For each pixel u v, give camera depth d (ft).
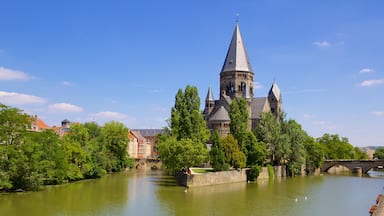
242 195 257.55
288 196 257.75
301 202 233.76
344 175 496.23
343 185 346.33
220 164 334.85
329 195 270.67
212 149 340.18
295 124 478.18
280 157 419.54
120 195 252.21
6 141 253.03
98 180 358.02
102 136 447.01
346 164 541.75
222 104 547.49
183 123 350.02
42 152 266.98
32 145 256.32
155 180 359.87
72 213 191.62
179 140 337.52
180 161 301.22
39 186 279.08
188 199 236.84
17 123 258.16
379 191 298.35
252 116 554.46
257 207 212.84
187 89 358.64
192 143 313.12
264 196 255.09
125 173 465.06
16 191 262.26
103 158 401.29
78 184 318.45
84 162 355.15
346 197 262.47
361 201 244.63
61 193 258.37
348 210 211.20
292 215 193.26
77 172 333.01
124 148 492.54
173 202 225.15
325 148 638.53
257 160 368.48
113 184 320.09
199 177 300.40
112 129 484.33
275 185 327.06
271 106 597.52
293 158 434.30
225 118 498.28
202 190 279.28
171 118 361.10
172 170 312.50
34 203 217.36
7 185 243.60
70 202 222.48
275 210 205.26
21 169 250.98
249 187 305.53
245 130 385.91
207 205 216.33
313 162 501.15
